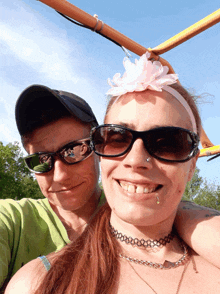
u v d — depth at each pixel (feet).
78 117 1.49
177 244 1.06
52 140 1.48
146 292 0.83
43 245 1.49
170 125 0.94
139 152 0.88
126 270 0.91
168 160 0.90
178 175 0.93
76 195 1.51
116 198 0.94
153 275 0.90
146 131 0.90
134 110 0.95
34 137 1.52
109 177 0.96
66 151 1.47
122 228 1.00
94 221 1.12
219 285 0.89
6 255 1.29
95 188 1.61
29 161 1.55
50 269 0.89
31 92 1.45
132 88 0.95
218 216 1.06
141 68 0.96
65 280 0.86
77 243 1.04
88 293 0.83
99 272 0.89
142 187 0.89
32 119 1.50
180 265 0.96
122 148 0.92
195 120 1.13
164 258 0.97
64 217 1.63
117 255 0.96
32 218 1.54
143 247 0.97
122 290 0.85
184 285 0.87
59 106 1.50
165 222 0.99
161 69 1.01
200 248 0.96
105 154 0.96
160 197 0.90
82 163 1.49
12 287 0.87
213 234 0.95
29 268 0.91
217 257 0.91
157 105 0.95
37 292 0.81
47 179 1.51
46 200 1.73
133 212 0.88
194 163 1.11
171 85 1.07
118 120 0.97
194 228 1.02
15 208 1.55
